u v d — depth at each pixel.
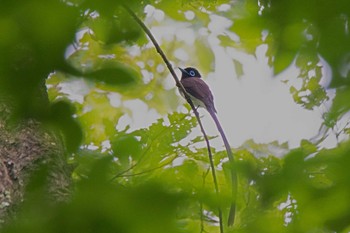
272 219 6.08
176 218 4.40
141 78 4.43
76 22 4.16
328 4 4.51
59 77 4.46
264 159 5.66
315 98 5.50
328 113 5.39
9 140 7.91
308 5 4.62
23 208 4.48
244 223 6.31
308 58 4.95
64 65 4.19
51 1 4.05
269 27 5.04
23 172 7.59
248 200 5.97
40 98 4.42
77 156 5.13
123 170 5.82
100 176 4.78
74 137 4.64
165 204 4.38
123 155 5.83
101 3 4.22
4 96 4.21
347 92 4.98
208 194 4.79
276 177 5.52
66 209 4.25
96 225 4.25
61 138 4.77
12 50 4.06
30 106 4.32
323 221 5.73
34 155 7.76
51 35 4.09
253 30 5.23
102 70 4.29
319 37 4.70
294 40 4.89
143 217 4.31
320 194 5.57
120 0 4.32
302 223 5.79
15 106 4.29
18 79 4.11
